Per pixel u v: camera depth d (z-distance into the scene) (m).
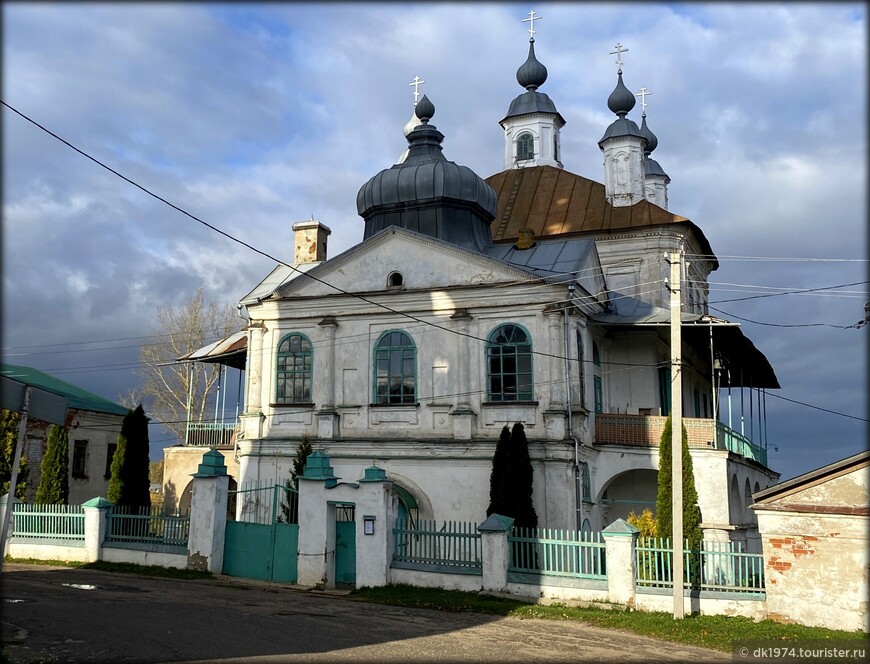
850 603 17.38
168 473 35.09
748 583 18.98
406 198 31.86
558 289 26.89
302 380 29.38
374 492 22.02
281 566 22.58
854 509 17.55
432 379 27.84
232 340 34.94
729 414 30.50
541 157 44.00
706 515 26.53
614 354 31.52
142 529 24.53
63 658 12.30
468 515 26.45
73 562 24.72
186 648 13.37
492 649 14.62
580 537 20.89
